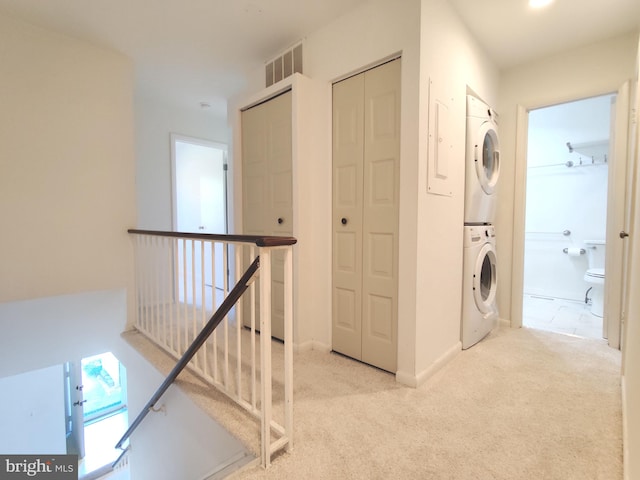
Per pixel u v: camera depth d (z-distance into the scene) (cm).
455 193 212
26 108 215
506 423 145
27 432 334
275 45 244
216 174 434
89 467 380
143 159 347
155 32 227
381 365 199
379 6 186
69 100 232
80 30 224
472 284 231
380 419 148
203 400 161
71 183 235
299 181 223
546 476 115
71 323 271
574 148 390
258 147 264
